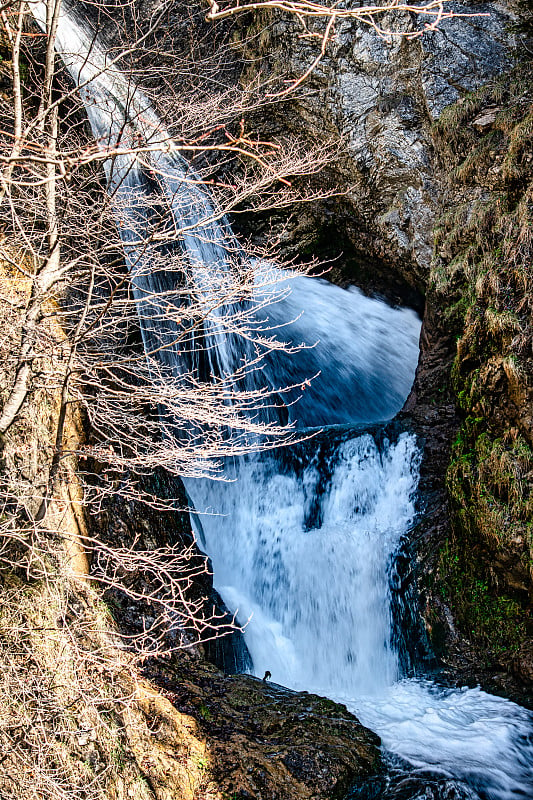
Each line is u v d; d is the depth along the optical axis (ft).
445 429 26.11
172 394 13.53
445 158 29.50
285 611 24.52
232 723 16.02
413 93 30.83
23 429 14.17
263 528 26.68
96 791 11.68
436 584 22.06
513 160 23.61
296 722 16.67
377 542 23.97
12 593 12.43
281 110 33.86
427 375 28.27
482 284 22.27
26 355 12.22
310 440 28.32
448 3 30.17
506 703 18.54
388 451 26.73
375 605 23.13
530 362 20.07
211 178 34.09
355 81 32.04
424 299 34.68
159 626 17.99
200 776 14.29
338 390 37.55
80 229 14.70
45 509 12.69
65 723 12.05
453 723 17.81
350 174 33.04
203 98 26.25
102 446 16.14
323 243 36.73
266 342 14.89
